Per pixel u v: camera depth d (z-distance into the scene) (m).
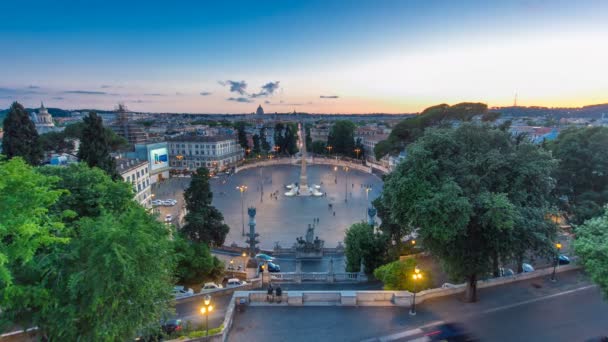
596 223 19.55
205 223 39.78
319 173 119.38
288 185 96.31
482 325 21.75
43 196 14.19
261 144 178.88
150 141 122.25
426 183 22.19
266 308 24.03
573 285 26.72
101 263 14.02
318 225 60.72
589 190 33.06
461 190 21.09
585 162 33.56
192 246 34.06
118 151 88.31
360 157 151.12
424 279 26.45
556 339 20.31
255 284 31.03
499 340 20.28
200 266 32.66
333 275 33.16
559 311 23.22
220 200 79.12
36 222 13.90
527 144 23.73
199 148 129.25
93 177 21.36
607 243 17.44
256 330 21.52
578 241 19.34
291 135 160.75
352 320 22.47
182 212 65.31
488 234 21.83
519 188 22.64
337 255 46.41
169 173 118.12
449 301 24.69
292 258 45.44
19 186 13.72
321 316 22.98
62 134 70.50
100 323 14.92
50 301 13.99
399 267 26.59
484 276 24.08
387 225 37.47
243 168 127.31
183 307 25.70
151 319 17.11
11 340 19.42
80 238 15.62
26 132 44.41
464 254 22.83
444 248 23.36
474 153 23.88
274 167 134.50
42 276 14.47
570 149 34.03
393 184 24.22
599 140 33.41
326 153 162.12
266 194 85.69
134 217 17.05
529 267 32.59
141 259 15.74
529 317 22.56
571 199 35.06
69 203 19.53
